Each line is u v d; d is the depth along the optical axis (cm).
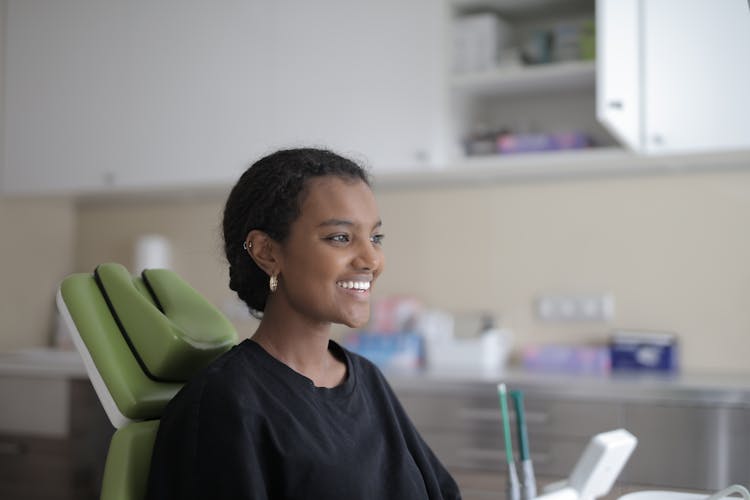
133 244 385
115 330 116
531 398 264
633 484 124
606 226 309
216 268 367
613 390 255
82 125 344
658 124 259
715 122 252
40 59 354
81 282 118
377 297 343
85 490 318
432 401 276
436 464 129
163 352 115
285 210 112
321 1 303
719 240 293
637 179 305
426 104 289
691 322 296
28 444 327
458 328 320
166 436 101
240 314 360
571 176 314
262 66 312
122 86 337
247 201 116
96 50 342
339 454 107
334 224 111
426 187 337
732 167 292
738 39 250
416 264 337
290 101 307
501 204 325
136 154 334
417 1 290
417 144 289
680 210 299
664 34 258
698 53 254
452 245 332
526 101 323
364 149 296
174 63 327
